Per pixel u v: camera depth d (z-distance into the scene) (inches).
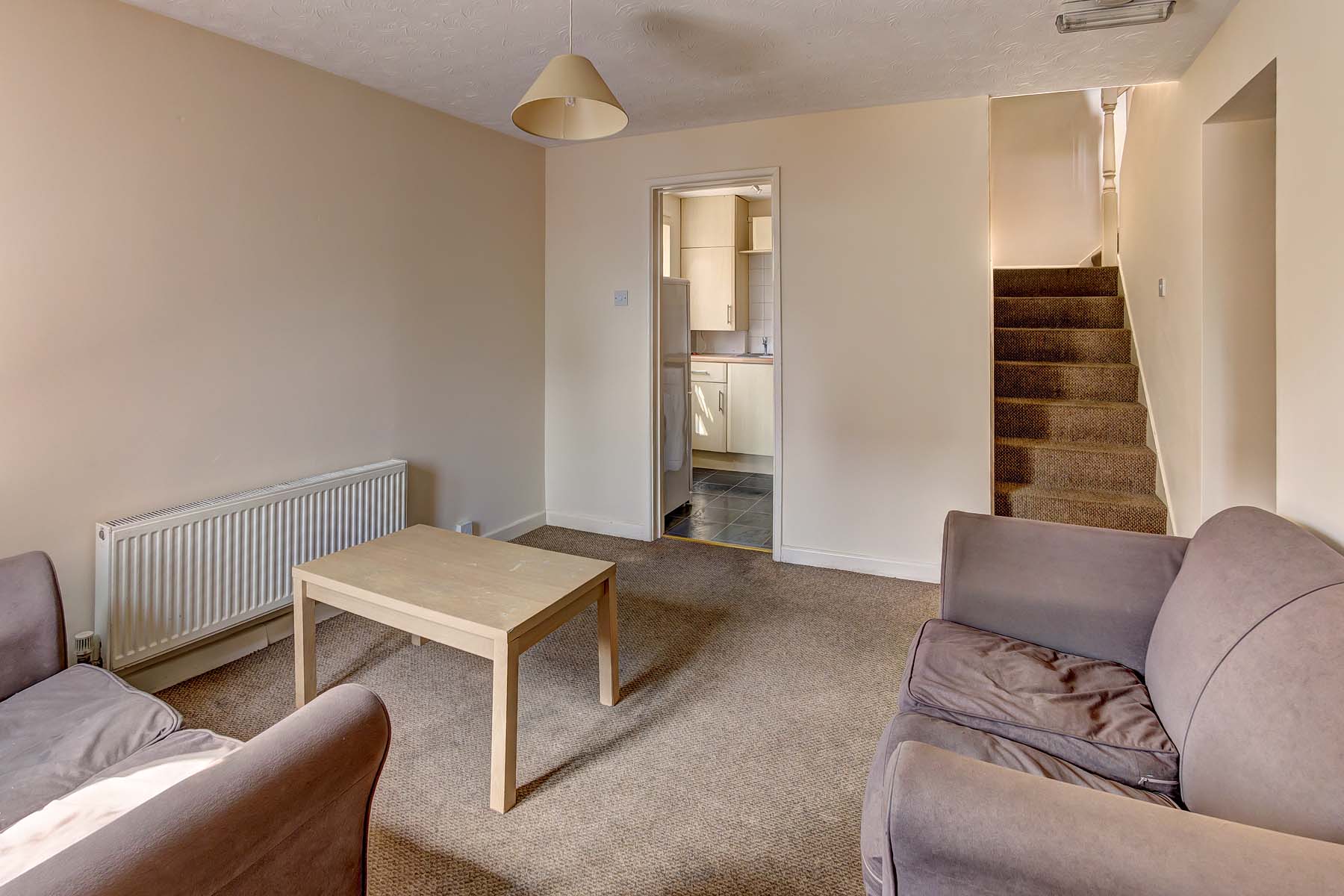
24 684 64.7
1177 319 122.0
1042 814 33.2
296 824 37.1
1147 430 143.3
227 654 103.0
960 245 131.9
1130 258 159.5
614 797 74.0
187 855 31.1
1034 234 199.0
